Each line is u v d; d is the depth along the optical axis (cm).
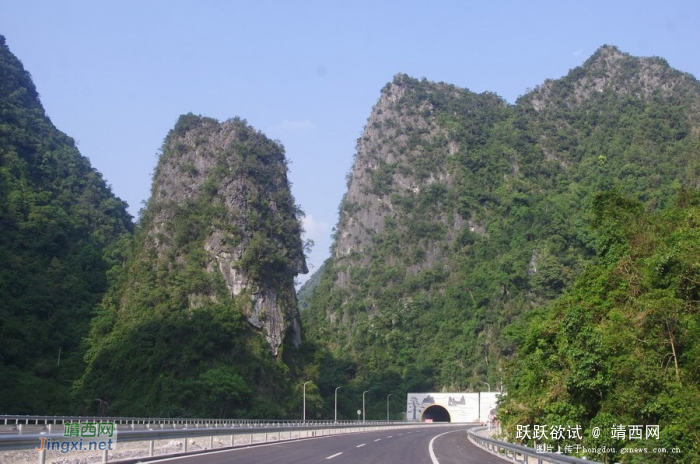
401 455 2866
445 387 14238
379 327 15888
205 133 12406
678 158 14888
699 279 3028
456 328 15375
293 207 12550
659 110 17200
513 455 2688
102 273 11919
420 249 17425
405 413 12962
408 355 15162
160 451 2786
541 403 3120
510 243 15950
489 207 17350
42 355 9825
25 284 10338
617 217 4131
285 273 11769
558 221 14725
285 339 11400
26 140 13125
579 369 2822
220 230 11238
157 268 11156
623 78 19612
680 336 2786
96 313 10875
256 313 10831
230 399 9369
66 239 11969
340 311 17325
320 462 2341
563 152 17988
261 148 12338
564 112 19175
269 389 10388
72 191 13575
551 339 3681
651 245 3625
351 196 19650
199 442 3481
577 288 3919
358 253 18275
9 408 7956
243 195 11581
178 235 11350
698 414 2375
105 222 13538
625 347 2833
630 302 3216
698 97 17550
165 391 9288
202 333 10106
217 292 10819
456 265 16750
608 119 18212
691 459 2298
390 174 18962
